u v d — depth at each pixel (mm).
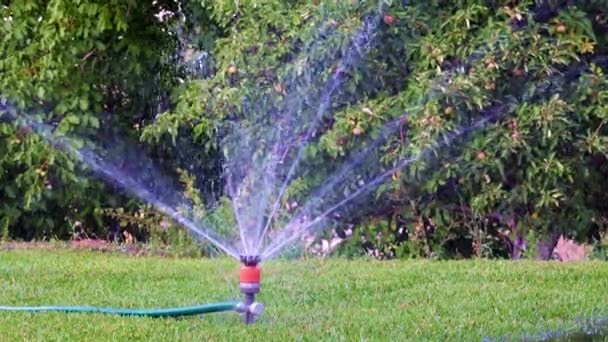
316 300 10711
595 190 14820
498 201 14531
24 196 16484
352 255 14961
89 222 17172
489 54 13875
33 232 17047
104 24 15984
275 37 14969
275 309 10188
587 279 11859
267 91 14914
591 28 14188
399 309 10180
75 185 16500
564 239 15117
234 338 8805
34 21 16125
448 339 8906
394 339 8844
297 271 12578
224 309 9484
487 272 12273
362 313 9977
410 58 14602
